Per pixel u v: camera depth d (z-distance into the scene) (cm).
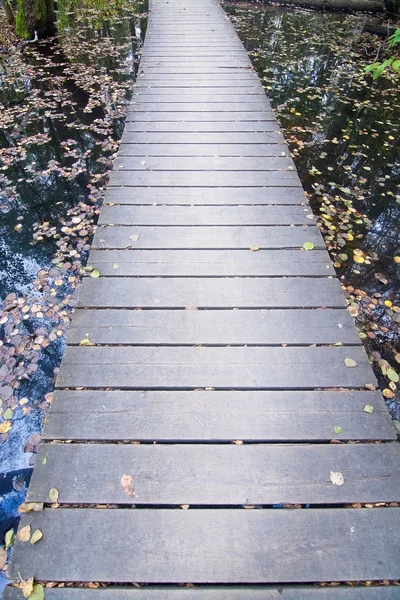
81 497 135
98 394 164
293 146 429
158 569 121
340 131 466
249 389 167
